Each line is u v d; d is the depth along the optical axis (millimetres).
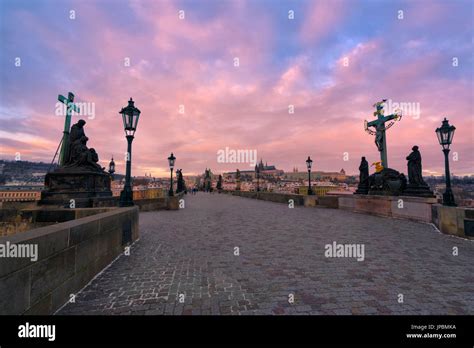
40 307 2973
